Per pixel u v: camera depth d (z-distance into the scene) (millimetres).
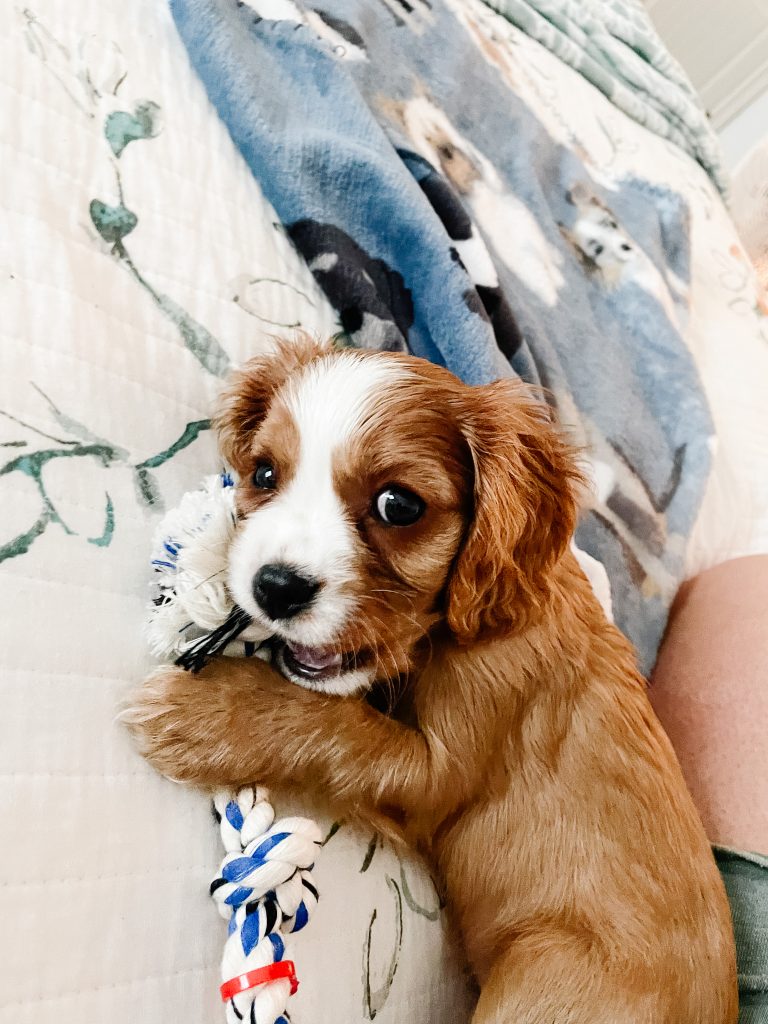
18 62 255
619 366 437
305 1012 195
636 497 405
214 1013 182
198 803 205
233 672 232
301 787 233
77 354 223
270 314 285
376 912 226
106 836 181
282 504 234
